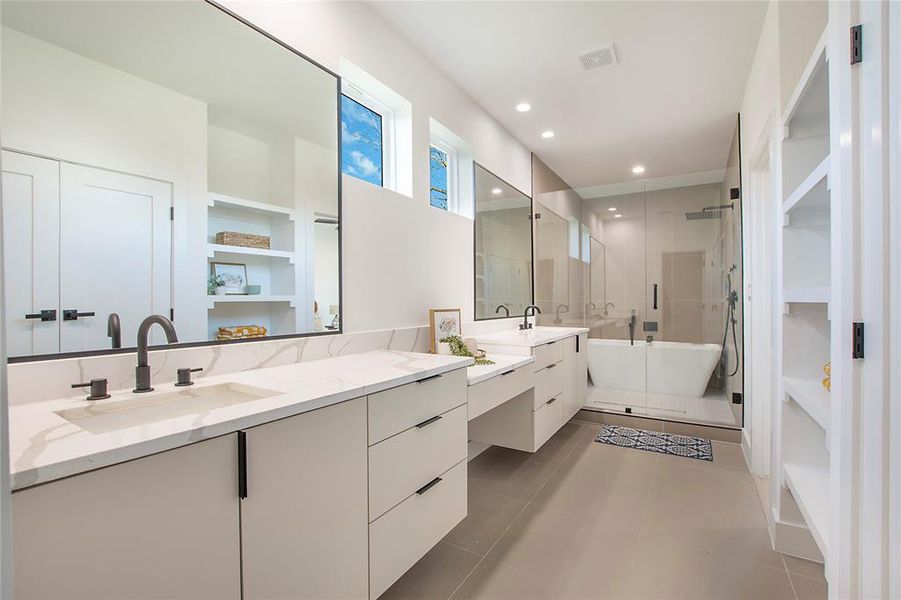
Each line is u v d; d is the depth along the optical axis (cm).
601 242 394
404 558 135
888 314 79
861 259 88
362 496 120
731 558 172
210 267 139
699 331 362
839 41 96
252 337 151
